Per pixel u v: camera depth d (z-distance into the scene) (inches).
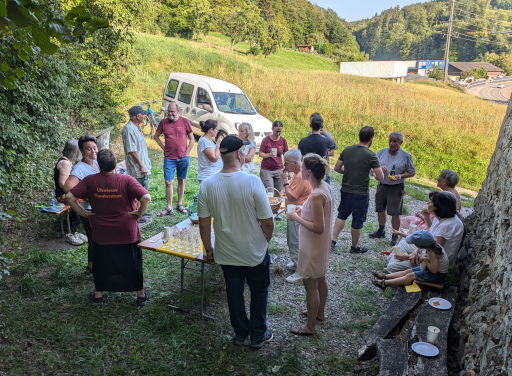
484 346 102.5
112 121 425.1
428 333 114.7
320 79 944.9
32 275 163.9
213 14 1899.6
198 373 117.3
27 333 128.2
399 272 172.1
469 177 522.9
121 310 146.4
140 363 119.6
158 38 1200.8
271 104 706.2
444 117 732.7
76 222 212.1
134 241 140.6
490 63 3964.1
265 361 124.4
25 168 226.5
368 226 265.7
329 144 223.1
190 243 146.2
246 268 123.1
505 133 178.1
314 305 134.3
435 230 168.7
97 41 411.5
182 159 244.2
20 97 234.5
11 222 200.1
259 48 1835.6
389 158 222.2
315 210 122.7
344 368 122.8
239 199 115.7
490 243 137.6
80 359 119.1
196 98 452.1
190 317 145.1
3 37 70.9
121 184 133.5
